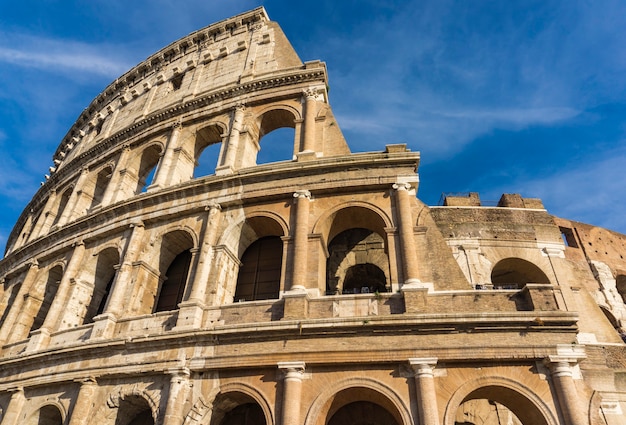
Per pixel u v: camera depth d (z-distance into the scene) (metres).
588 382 27.25
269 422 22.00
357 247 31.69
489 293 24.53
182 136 39.94
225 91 39.72
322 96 37.19
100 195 45.53
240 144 36.09
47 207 48.66
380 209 28.50
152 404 24.30
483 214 38.19
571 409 20.41
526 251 36.41
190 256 34.00
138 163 42.41
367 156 30.42
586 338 31.03
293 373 22.81
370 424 24.67
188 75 47.09
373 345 22.97
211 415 23.77
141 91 51.16
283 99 37.84
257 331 24.17
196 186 32.50
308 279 26.56
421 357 22.20
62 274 38.31
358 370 22.73
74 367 27.70
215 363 24.14
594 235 45.19
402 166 29.81
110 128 50.25
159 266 32.72
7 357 31.41
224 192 31.97
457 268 25.88
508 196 41.97
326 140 34.12
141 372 25.22
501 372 21.91
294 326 23.73
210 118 39.88
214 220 30.81
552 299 23.55
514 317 22.72
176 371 24.31
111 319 28.80
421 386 21.44
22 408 29.25
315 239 28.06
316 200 29.95
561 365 21.53
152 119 42.53
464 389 21.56
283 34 44.44
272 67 41.53
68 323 32.59
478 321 22.75
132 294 30.20
